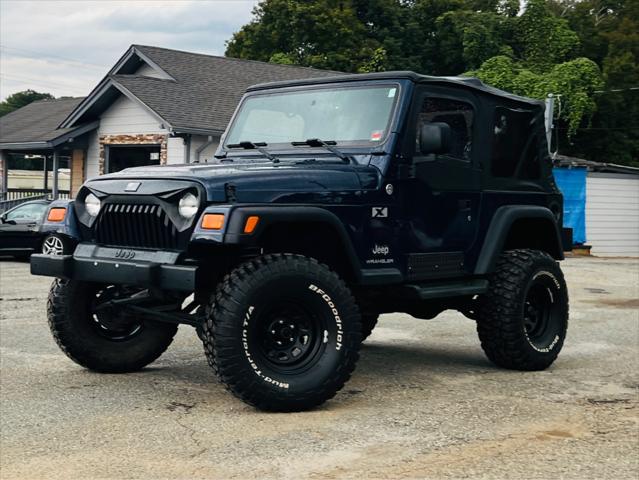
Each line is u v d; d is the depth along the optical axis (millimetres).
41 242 16453
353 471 4207
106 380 6230
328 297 5285
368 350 7902
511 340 6727
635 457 4562
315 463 4312
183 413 5258
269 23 38094
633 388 6309
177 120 20484
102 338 6398
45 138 24609
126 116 22641
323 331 5320
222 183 5164
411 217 6062
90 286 6289
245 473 4137
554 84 32125
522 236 7430
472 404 5680
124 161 23469
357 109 6203
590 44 39625
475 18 37562
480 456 4516
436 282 6430
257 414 5250
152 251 5383
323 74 27250
